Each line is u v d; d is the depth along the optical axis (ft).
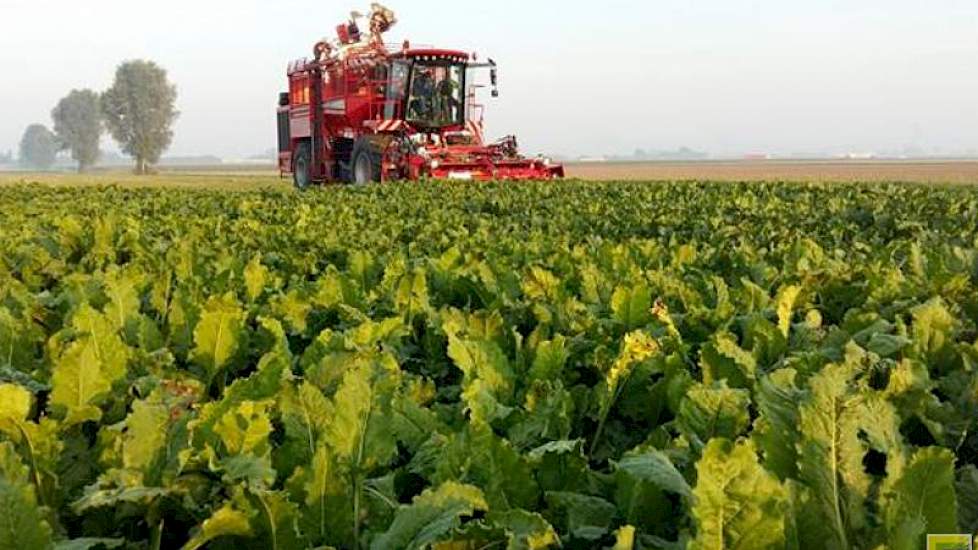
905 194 58.59
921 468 5.95
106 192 71.72
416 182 76.69
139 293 17.88
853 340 12.71
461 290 17.76
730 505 5.35
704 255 23.63
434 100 96.73
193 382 11.03
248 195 65.57
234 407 8.27
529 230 36.17
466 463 7.64
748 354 10.97
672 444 8.63
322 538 7.15
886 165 393.09
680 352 12.12
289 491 7.34
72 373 9.60
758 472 5.39
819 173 255.50
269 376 9.43
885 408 8.02
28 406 7.88
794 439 7.14
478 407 9.50
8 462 6.84
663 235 35.76
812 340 13.41
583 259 22.65
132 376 11.63
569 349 12.66
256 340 13.73
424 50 94.94
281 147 132.26
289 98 126.00
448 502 6.79
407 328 14.15
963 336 13.92
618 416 10.97
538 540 6.42
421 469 8.68
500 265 19.90
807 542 6.15
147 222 38.75
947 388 10.82
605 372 11.95
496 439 7.73
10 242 27.76
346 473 7.63
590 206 48.44
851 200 51.78
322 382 10.37
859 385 9.35
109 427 8.60
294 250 26.13
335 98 109.09
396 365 11.21
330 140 112.47
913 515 5.92
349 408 7.92
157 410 8.38
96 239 28.81
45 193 69.82
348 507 7.21
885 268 19.19
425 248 27.32
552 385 10.85
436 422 9.43
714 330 14.02
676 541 7.20
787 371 9.27
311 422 8.30
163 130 458.50
